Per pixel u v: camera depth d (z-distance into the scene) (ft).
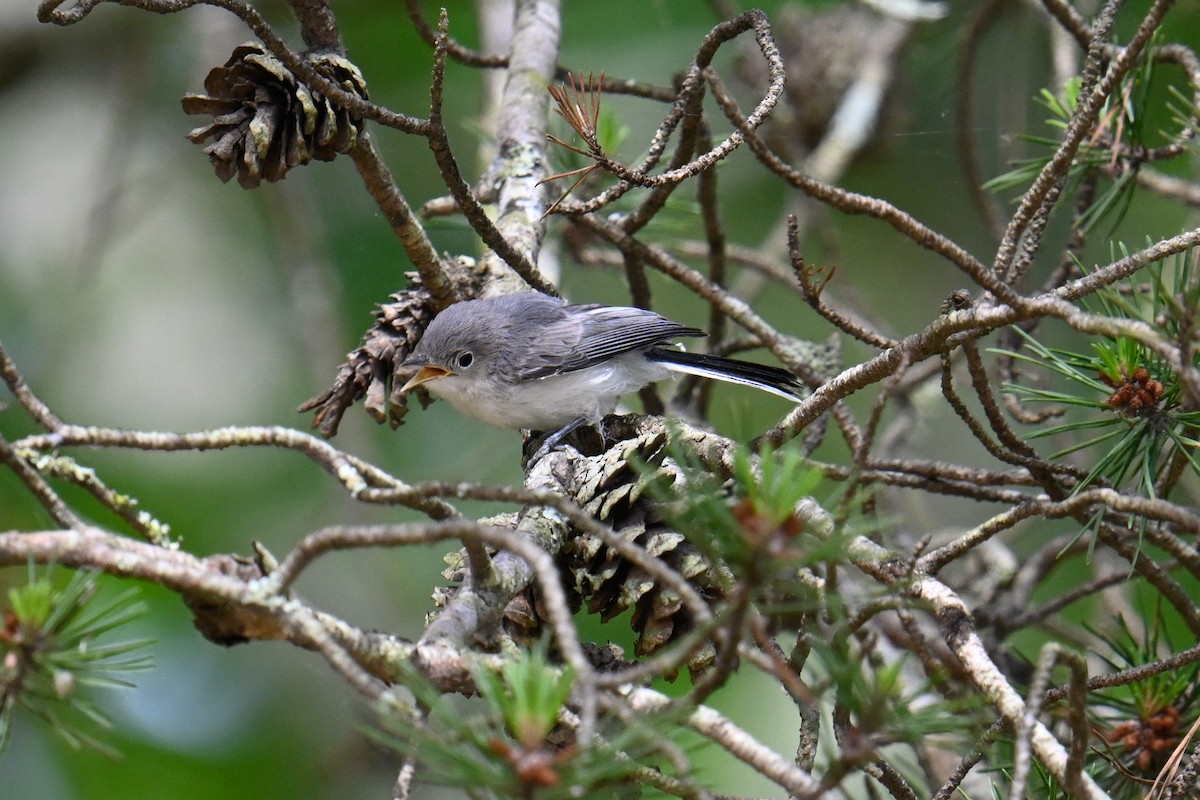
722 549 14.79
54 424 19.11
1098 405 22.65
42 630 16.33
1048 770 19.66
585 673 14.01
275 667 43.29
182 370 51.08
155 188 51.21
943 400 43.50
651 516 23.06
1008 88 50.16
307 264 46.37
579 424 32.65
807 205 45.42
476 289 33.37
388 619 43.68
